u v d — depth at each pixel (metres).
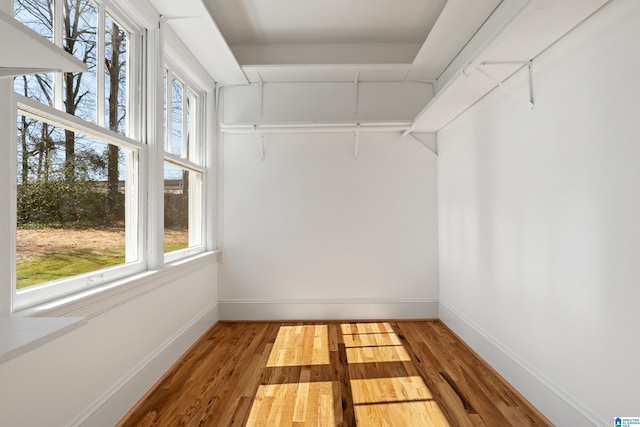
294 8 3.09
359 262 3.82
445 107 2.93
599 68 1.59
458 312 3.27
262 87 3.84
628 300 1.45
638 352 1.40
